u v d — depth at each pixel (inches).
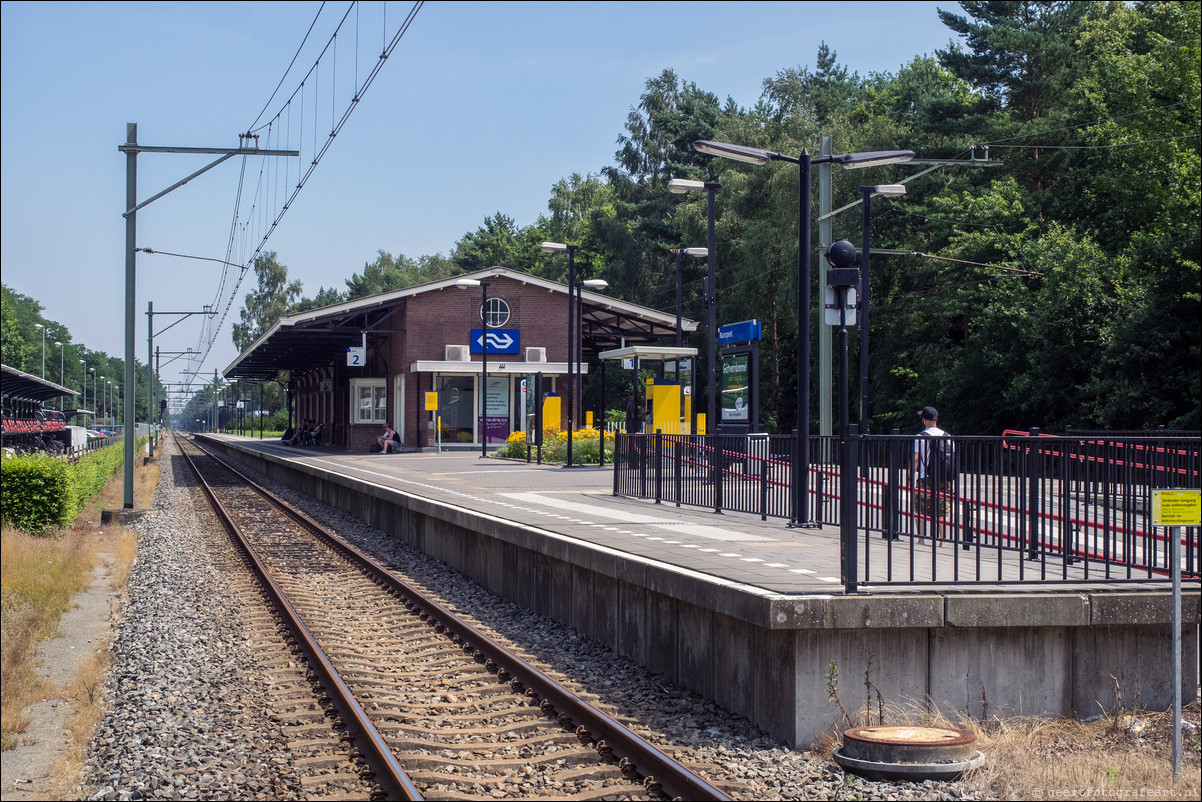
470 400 1707.7
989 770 264.8
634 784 253.1
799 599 292.8
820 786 254.2
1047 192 1620.3
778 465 539.5
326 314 1636.3
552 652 409.1
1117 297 1322.6
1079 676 313.7
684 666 359.9
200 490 1364.4
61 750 284.4
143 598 517.3
